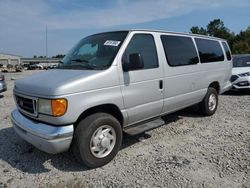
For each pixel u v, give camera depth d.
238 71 9.63
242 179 3.32
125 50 4.00
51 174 3.61
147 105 4.38
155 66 4.47
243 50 50.84
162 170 3.61
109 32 4.48
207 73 5.95
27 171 3.72
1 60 93.62
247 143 4.54
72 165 3.87
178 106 5.20
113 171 3.64
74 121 3.42
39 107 3.47
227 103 8.04
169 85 4.77
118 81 3.86
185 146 4.48
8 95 11.01
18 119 3.92
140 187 3.20
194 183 3.25
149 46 4.44
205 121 6.00
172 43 4.95
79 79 3.47
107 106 3.88
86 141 3.54
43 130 3.39
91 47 4.35
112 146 3.88
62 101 3.27
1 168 3.82
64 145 3.38
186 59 5.26
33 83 3.66
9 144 4.73
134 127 4.41
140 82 4.18
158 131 5.31
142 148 4.44
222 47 6.75
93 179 3.44
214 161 3.84
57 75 3.79
